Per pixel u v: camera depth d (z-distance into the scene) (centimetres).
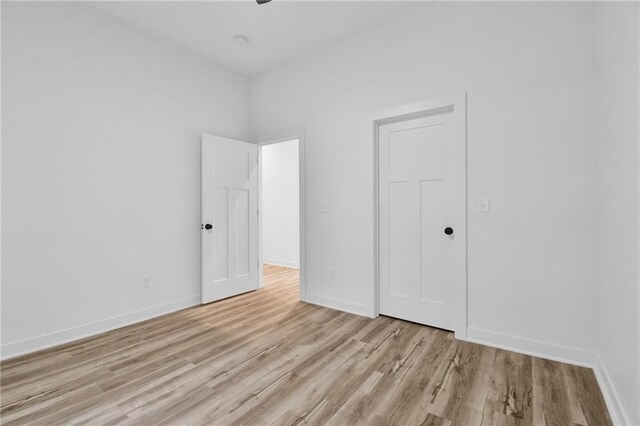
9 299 208
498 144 215
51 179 227
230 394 164
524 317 207
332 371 187
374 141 278
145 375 184
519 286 209
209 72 337
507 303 213
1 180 206
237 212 354
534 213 203
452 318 241
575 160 190
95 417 147
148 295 283
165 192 297
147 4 246
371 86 278
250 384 173
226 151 342
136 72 277
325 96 310
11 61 210
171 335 244
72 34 238
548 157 198
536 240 203
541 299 202
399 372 185
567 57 193
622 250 141
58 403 157
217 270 332
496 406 152
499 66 215
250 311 299
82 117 243
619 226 145
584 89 188
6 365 196
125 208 268
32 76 219
